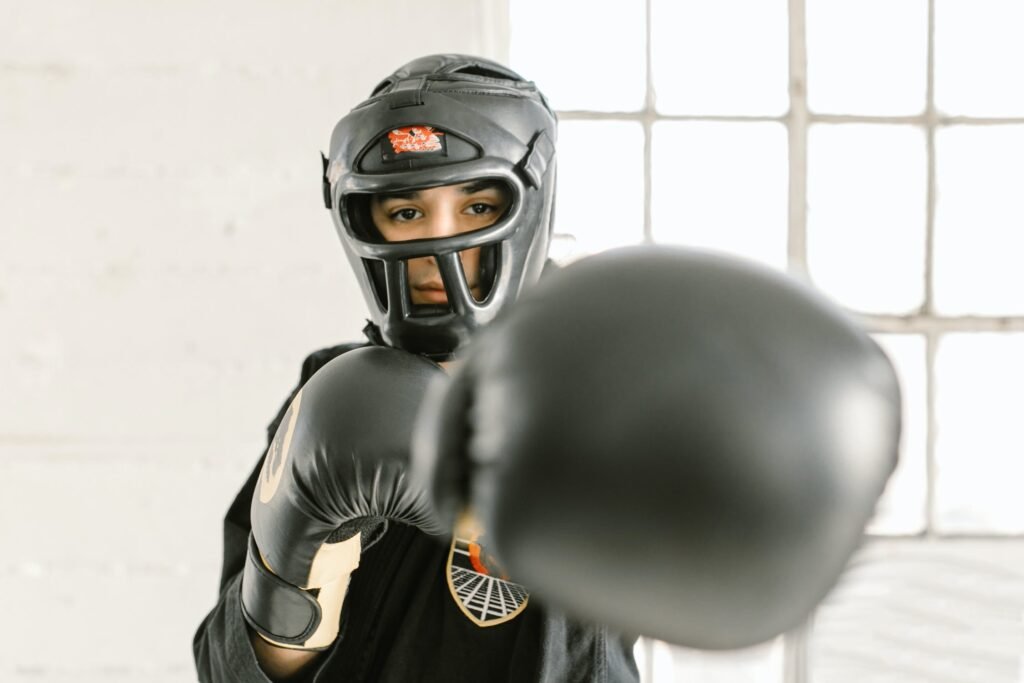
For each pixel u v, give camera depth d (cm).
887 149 225
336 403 66
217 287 199
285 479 68
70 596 200
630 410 26
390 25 198
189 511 200
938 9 223
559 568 26
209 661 87
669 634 27
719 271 29
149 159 198
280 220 199
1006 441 230
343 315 200
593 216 221
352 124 87
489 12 207
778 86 221
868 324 31
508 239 88
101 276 199
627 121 219
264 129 198
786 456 26
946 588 222
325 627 77
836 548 27
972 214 228
